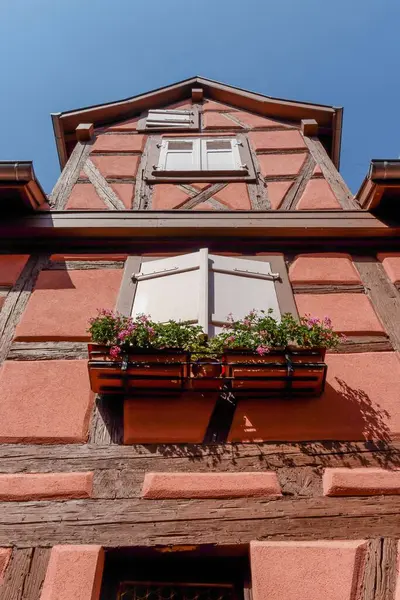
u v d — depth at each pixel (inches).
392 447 120.0
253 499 109.9
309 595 95.4
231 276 164.6
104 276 172.1
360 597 95.5
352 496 110.7
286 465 116.2
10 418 125.1
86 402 129.5
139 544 102.1
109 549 102.0
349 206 210.5
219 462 116.5
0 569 98.6
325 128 304.2
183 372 125.3
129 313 155.6
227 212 197.9
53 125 307.7
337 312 157.2
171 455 117.8
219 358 126.8
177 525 105.3
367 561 100.3
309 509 108.3
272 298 160.6
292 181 231.0
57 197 220.2
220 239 188.1
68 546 101.7
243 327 132.0
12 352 142.9
